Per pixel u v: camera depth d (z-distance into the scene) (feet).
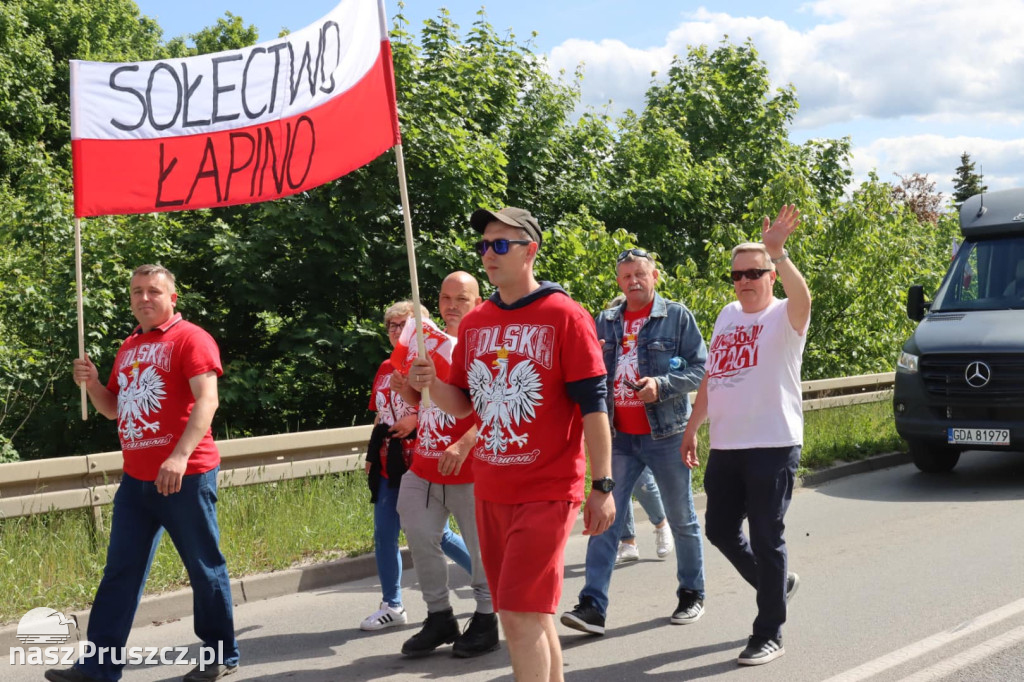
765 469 14.82
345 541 22.98
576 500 11.23
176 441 14.39
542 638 10.93
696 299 46.70
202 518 14.51
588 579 16.96
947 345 31.35
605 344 18.13
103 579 14.39
